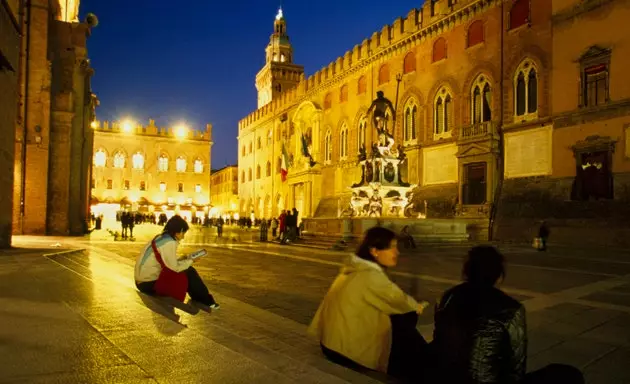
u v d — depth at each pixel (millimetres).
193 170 90938
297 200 61500
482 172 33906
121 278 9344
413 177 40688
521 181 31344
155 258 7082
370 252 4141
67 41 31469
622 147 25703
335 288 4180
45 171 27922
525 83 31812
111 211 84938
